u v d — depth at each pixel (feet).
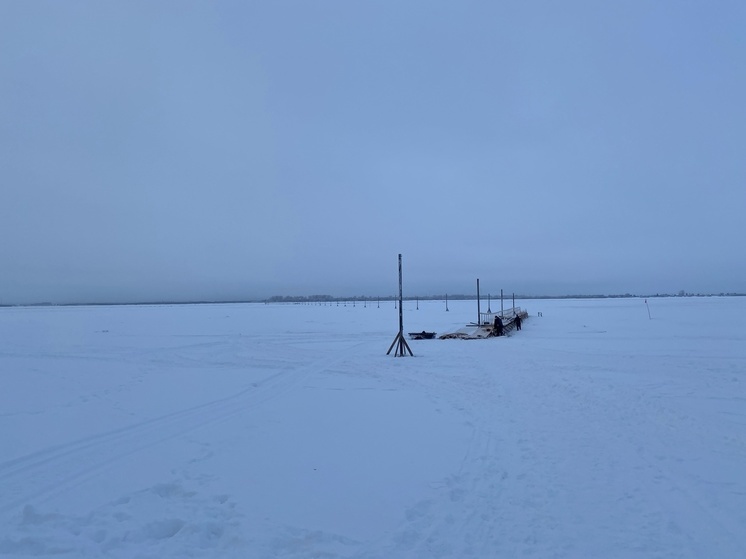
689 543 16.44
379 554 15.98
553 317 194.49
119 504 20.12
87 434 30.89
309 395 44.04
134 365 63.62
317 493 21.29
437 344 90.12
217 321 178.91
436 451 27.25
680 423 31.83
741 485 21.44
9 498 20.84
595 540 16.75
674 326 127.03
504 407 37.83
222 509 19.60
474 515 18.98
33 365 63.26
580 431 30.40
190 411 37.52
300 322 169.37
